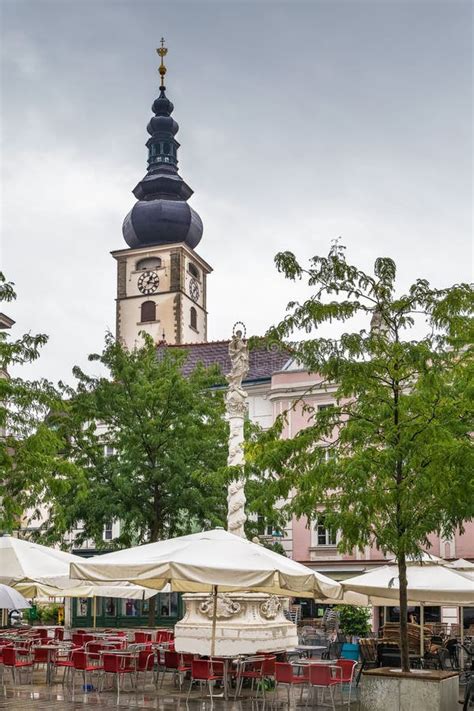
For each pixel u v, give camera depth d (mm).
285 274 16094
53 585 20719
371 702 15164
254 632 22109
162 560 16375
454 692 15438
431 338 15891
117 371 33875
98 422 47531
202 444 32844
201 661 17562
